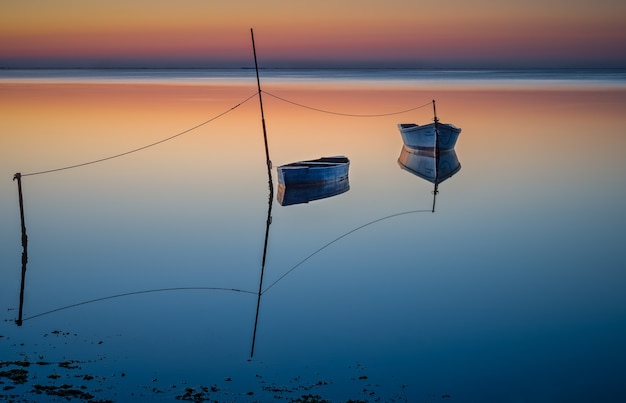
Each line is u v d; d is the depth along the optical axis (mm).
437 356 15125
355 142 49969
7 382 13133
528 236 25594
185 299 18875
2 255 22906
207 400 12781
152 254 23234
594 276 20781
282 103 79812
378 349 15461
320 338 16109
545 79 145875
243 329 16625
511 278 20750
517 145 46875
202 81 139125
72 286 19828
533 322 17141
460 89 103812
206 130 55375
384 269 21938
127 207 29984
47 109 67812
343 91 98688
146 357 14742
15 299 18594
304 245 24938
